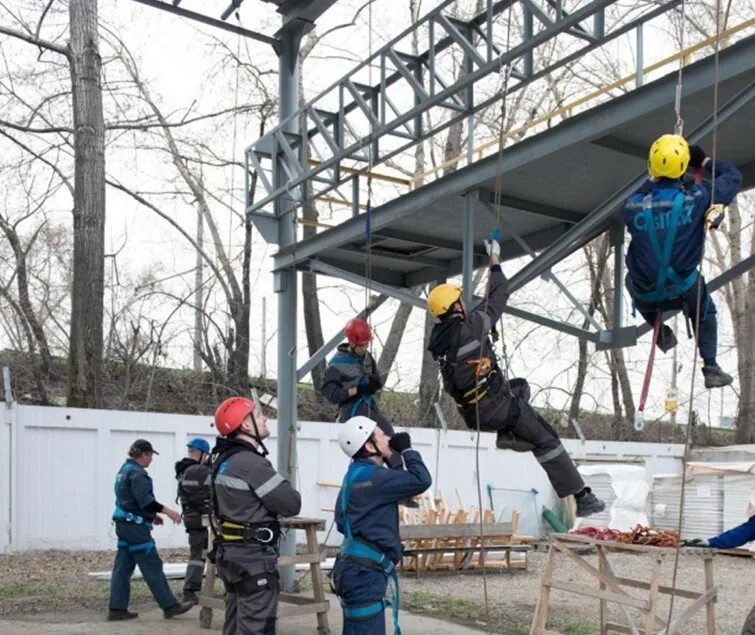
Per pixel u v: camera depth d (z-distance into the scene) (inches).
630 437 992.9
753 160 309.0
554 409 980.6
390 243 419.5
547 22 262.4
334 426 616.4
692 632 364.5
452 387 229.9
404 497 238.7
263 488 236.7
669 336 224.2
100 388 631.2
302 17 422.6
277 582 242.8
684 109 263.1
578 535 308.0
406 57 341.7
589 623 370.3
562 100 787.4
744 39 230.1
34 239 786.8
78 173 642.8
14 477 499.8
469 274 324.8
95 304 633.0
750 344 919.7
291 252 431.5
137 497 348.8
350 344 300.5
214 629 335.3
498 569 536.1
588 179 325.1
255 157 434.6
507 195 346.0
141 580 450.9
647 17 264.5
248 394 797.2
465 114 315.6
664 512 701.9
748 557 636.7
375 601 233.3
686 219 197.2
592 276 927.0
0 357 781.9
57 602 385.1
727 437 1131.3
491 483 677.9
